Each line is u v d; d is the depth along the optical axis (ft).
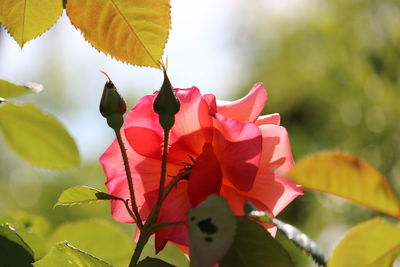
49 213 9.21
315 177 1.77
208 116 2.11
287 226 2.30
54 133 2.81
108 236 2.65
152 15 2.09
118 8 2.08
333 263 1.86
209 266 1.89
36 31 2.13
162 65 2.04
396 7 9.59
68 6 2.09
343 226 8.67
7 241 2.18
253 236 2.05
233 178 2.06
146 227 2.05
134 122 2.16
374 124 9.67
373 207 1.79
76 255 2.13
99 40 2.11
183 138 2.14
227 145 2.07
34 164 2.87
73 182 9.06
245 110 2.14
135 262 2.04
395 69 9.51
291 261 2.04
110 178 2.19
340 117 10.16
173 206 2.10
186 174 2.09
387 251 1.85
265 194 2.11
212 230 1.91
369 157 9.61
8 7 2.10
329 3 10.41
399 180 9.24
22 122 2.79
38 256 2.46
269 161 2.12
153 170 2.18
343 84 10.18
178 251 6.33
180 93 2.12
